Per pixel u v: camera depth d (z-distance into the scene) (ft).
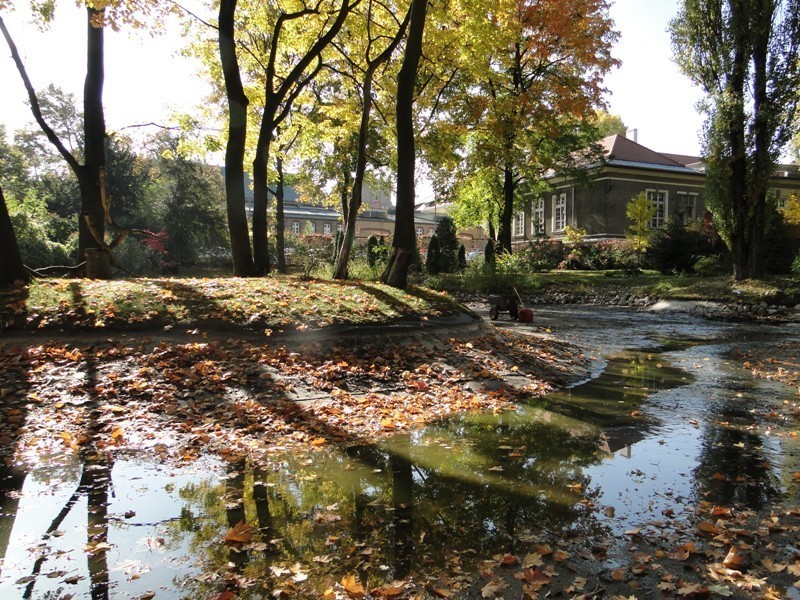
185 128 64.64
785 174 157.69
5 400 19.93
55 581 9.62
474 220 136.36
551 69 97.91
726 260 91.35
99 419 19.11
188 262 122.11
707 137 76.48
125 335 25.96
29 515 12.36
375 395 23.88
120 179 130.52
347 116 69.82
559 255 120.06
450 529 11.82
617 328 53.67
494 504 13.19
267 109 49.34
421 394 24.54
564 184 139.64
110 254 39.14
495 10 55.01
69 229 116.26
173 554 10.61
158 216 121.80
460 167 101.71
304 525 11.97
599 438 18.88
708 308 67.92
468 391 25.66
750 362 34.88
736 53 72.54
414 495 13.74
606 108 94.32
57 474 14.90
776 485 14.40
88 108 45.06
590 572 10.03
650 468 15.76
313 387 23.79
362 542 11.18
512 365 30.37
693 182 139.13
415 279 103.55
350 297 34.40
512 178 111.65
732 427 20.21
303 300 32.19
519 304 57.98
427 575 9.92
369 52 58.54
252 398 21.97
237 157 44.29
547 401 24.53
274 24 56.44
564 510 12.82
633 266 105.29
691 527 11.90
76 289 29.58
